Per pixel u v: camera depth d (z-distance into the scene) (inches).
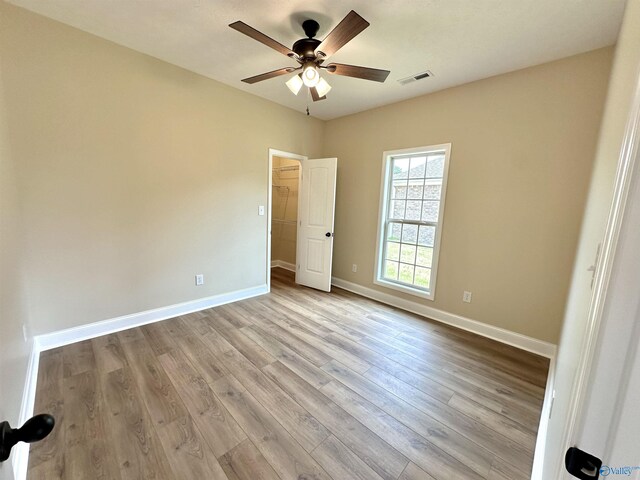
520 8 71.2
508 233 106.1
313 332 110.7
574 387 23.3
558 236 95.7
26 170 83.2
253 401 71.7
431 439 62.3
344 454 57.9
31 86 82.0
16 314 62.8
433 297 128.3
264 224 149.7
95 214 97.2
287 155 154.7
